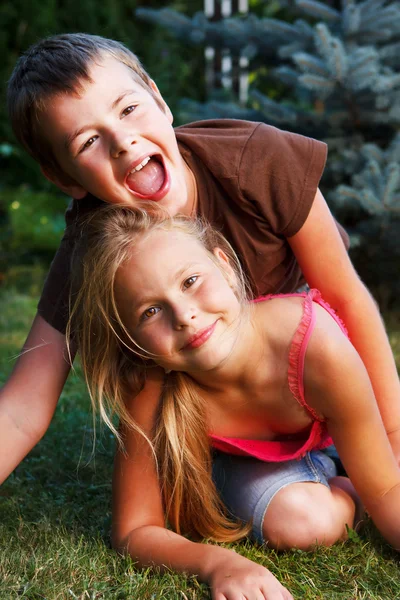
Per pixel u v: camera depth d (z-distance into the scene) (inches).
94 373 73.1
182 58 266.4
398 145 147.6
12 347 139.6
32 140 75.4
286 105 169.9
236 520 71.6
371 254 155.3
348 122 155.0
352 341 78.7
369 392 67.7
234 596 58.8
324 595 60.5
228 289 67.2
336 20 159.2
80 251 73.0
